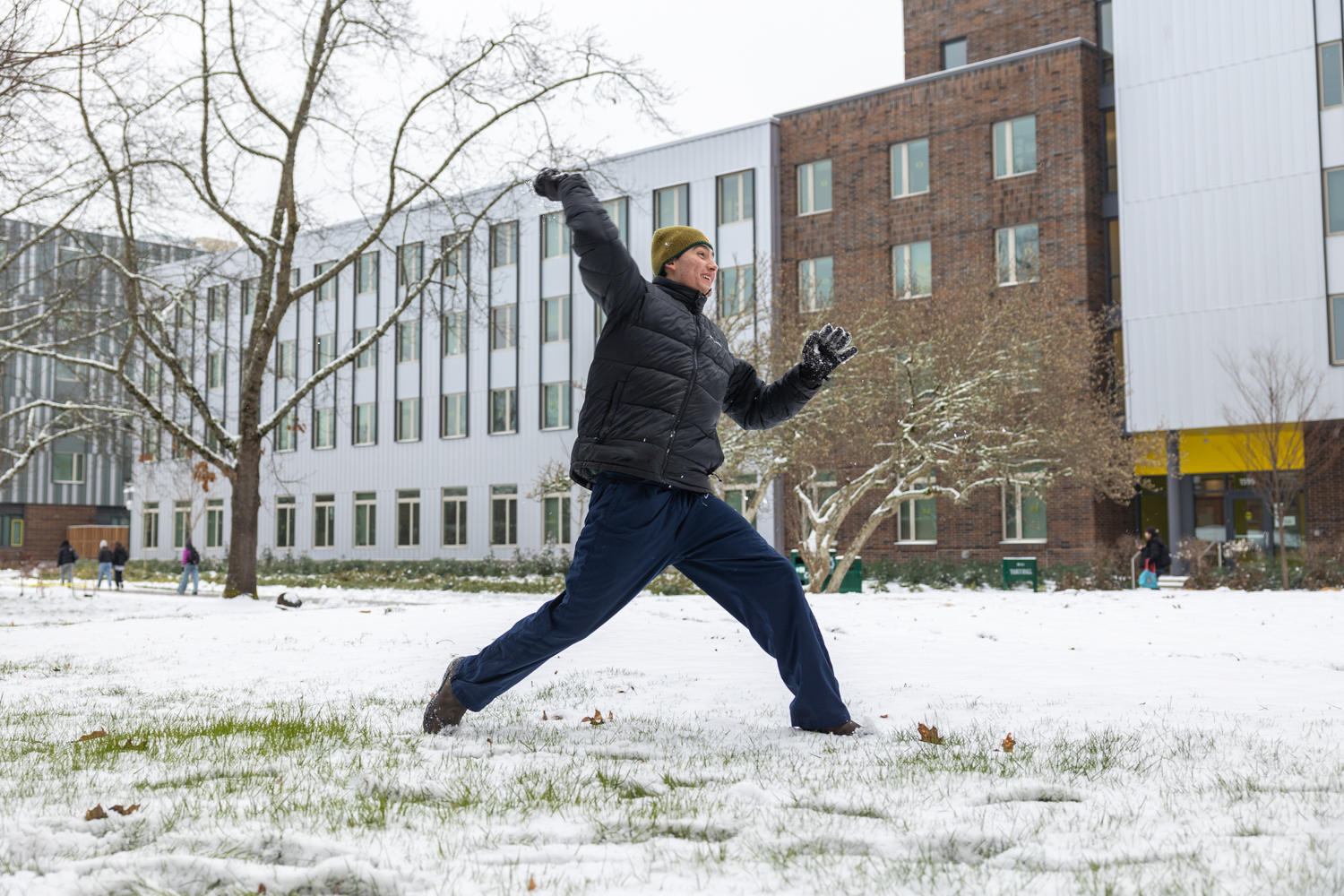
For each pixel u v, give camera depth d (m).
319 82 21.84
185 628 13.03
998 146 32.84
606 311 4.48
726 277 36.72
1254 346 27.97
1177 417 29.08
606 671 7.66
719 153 37.03
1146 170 29.97
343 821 3.15
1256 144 28.56
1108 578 26.47
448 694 4.86
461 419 43.06
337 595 28.55
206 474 29.55
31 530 59.56
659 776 3.79
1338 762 4.02
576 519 39.88
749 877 2.56
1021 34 35.75
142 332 22.06
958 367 22.36
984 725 5.16
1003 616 13.17
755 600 4.81
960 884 2.46
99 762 4.24
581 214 4.32
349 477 46.16
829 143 35.56
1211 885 2.37
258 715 5.75
